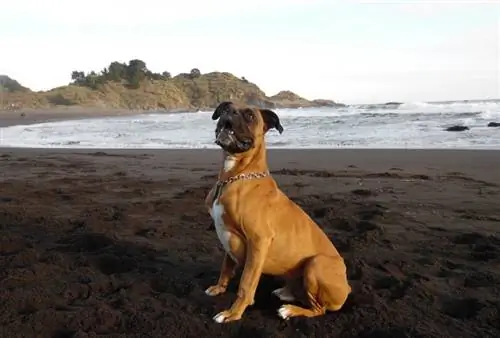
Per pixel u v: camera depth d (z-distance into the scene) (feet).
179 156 20.16
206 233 8.64
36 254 7.14
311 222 5.86
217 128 5.54
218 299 5.98
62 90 123.85
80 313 5.40
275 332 5.16
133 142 28.48
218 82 158.92
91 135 34.32
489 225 9.16
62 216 9.71
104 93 130.31
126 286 6.29
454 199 11.21
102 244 7.91
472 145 21.56
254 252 5.42
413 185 12.94
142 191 12.22
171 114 79.56
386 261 7.25
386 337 5.14
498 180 13.53
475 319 5.55
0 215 9.47
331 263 5.54
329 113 53.06
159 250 7.71
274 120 5.75
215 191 5.70
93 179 14.25
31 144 28.68
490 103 60.34
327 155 19.44
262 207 5.43
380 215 9.64
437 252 7.75
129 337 5.00
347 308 5.82
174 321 5.32
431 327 5.32
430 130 28.22
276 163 17.63
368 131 29.27
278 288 6.37
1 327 5.12
